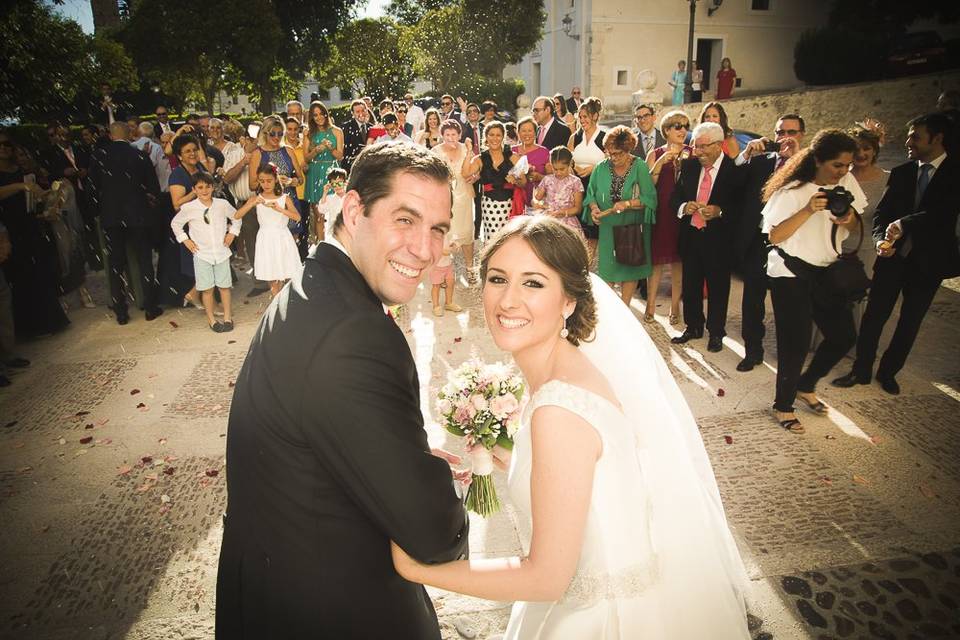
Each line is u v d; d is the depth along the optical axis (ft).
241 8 56.49
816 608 8.17
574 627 4.66
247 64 59.88
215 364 17.17
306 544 3.81
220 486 11.50
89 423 14.02
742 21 73.87
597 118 22.38
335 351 3.58
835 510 10.09
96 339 19.40
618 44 70.74
